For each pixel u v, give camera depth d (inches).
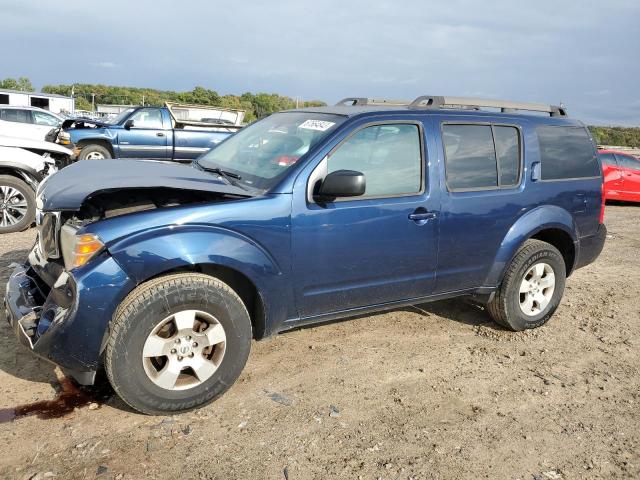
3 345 151.1
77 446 111.1
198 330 124.6
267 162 147.5
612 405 141.6
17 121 639.1
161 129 550.9
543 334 186.9
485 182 167.6
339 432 121.9
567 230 185.3
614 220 448.8
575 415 135.6
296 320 142.9
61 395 129.3
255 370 147.8
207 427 120.6
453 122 162.4
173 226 120.4
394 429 124.4
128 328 113.0
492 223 167.6
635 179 530.0
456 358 163.3
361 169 145.6
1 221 288.4
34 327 119.0
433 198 155.0
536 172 177.3
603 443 124.4
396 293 156.4
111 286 112.3
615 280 261.6
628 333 193.0
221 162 163.2
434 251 157.8
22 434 113.7
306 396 136.0
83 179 130.4
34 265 138.4
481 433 125.2
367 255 145.9
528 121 179.8
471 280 169.5
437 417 130.6
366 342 170.2
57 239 127.0
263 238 129.8
